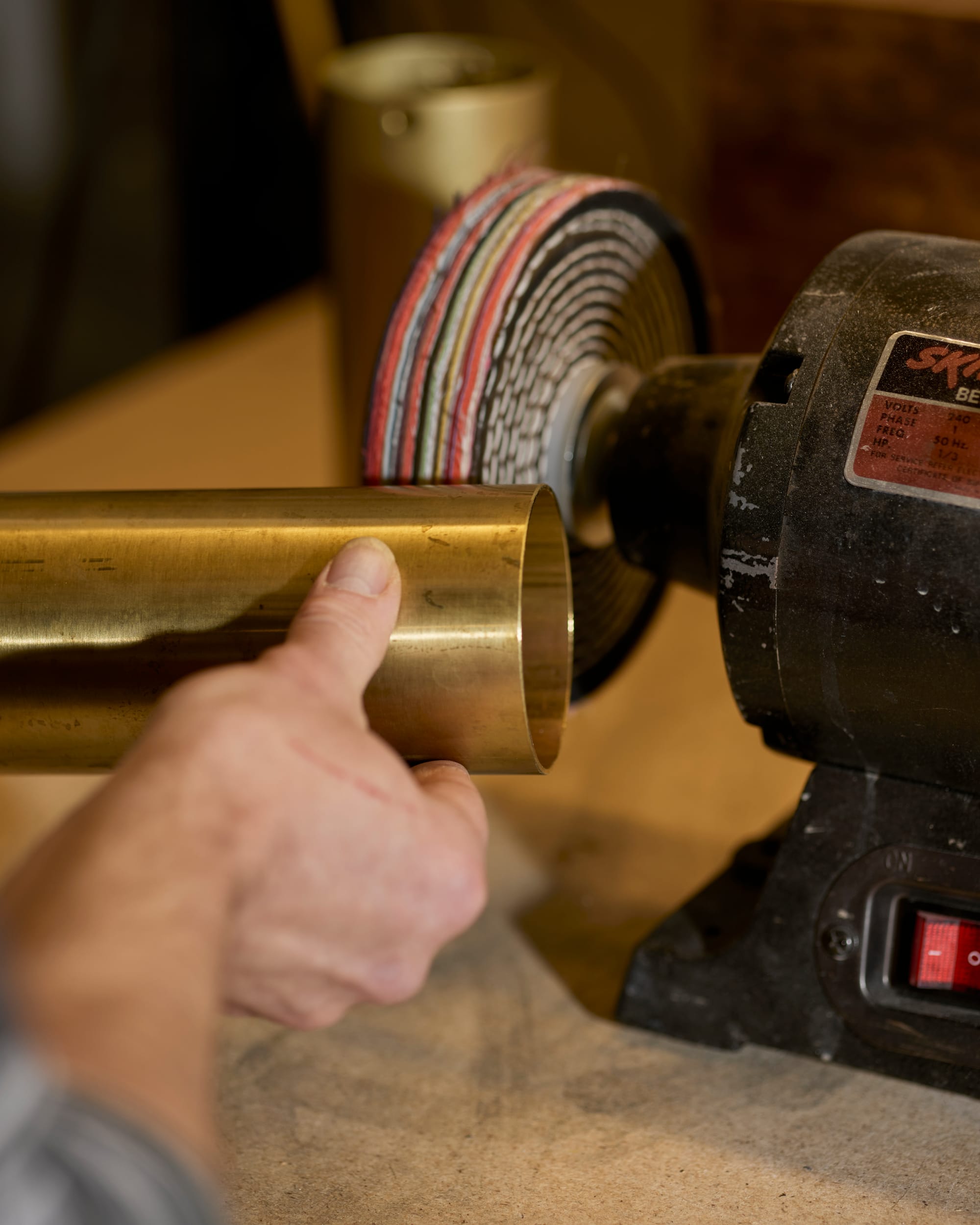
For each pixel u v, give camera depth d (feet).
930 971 2.30
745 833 3.18
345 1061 2.50
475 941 2.85
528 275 2.57
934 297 2.19
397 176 4.40
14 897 1.23
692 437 2.63
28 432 5.51
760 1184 2.19
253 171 6.86
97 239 6.52
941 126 4.80
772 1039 2.45
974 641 2.04
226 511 2.07
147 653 2.02
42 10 5.99
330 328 4.88
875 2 4.72
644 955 2.53
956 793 2.28
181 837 1.28
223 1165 2.24
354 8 6.84
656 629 4.09
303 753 1.45
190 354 6.28
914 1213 2.12
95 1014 1.07
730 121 5.20
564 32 6.89
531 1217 2.12
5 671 2.05
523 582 2.36
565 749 3.52
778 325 2.26
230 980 1.53
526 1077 2.45
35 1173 0.91
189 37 6.40
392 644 1.95
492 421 2.57
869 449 2.10
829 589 2.13
